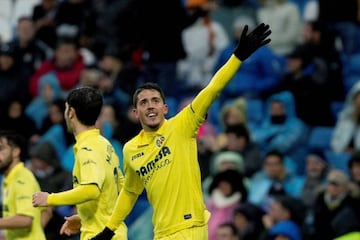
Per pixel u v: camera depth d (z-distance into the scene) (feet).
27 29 225.15
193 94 209.46
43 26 226.99
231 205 166.61
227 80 111.34
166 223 113.09
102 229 116.67
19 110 205.98
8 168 132.67
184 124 112.98
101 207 116.67
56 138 193.57
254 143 181.68
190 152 113.19
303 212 159.43
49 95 208.54
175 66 213.05
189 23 216.33
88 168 114.11
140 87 114.52
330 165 183.62
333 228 157.89
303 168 188.55
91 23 225.35
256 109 200.95
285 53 214.48
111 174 117.08
